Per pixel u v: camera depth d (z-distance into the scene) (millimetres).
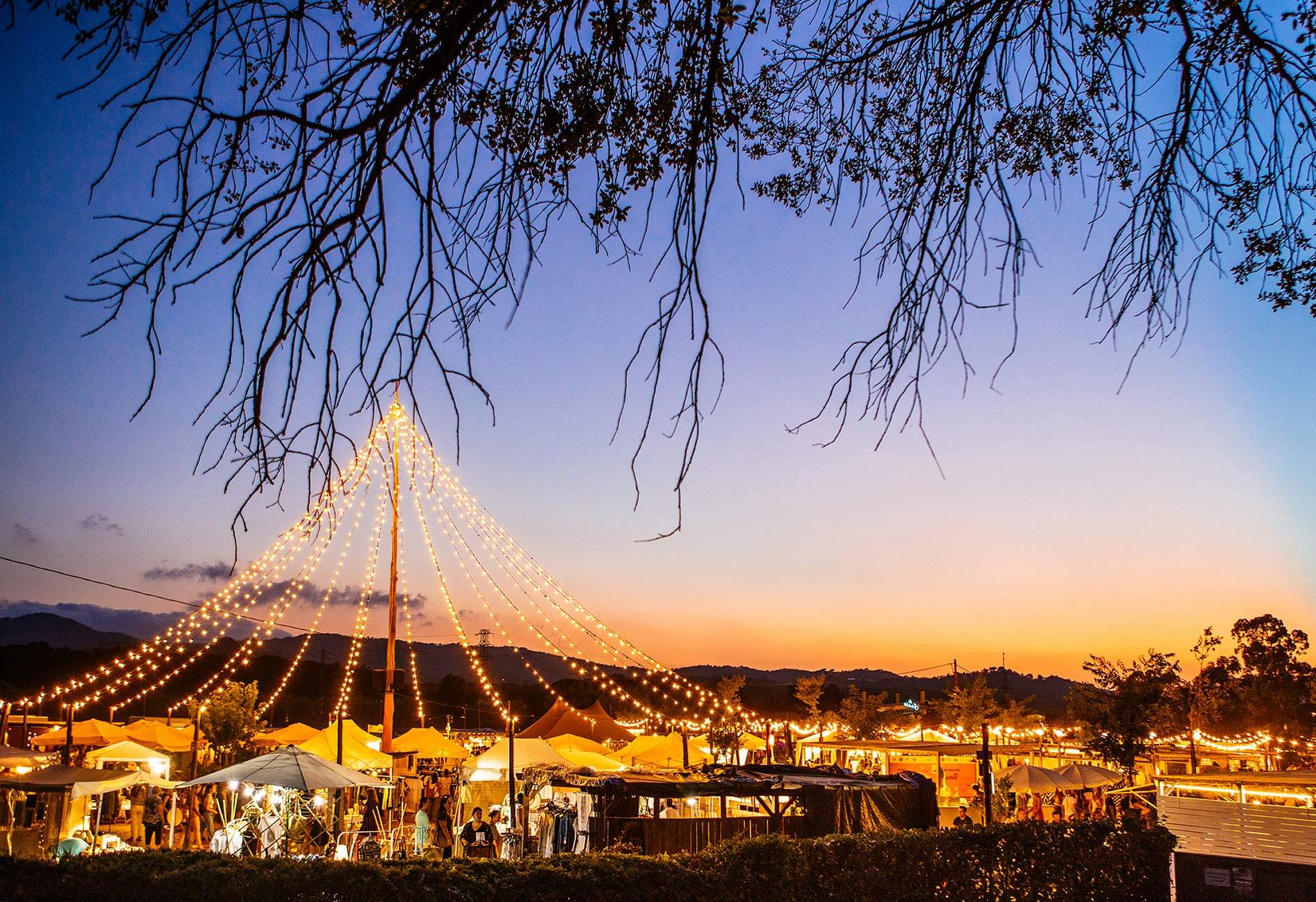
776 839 11852
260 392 2406
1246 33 3416
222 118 2396
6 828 16922
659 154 3369
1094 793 27000
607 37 3094
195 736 21531
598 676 27859
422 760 26375
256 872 8727
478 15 2678
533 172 3248
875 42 3641
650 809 17328
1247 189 3686
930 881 13203
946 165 3432
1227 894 12883
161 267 2287
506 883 9469
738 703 32219
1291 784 18141
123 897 8344
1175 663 27781
